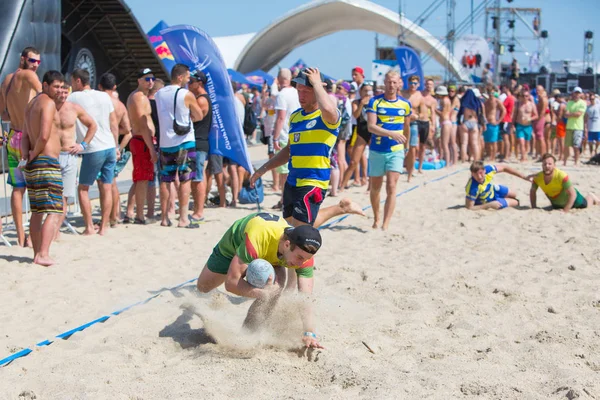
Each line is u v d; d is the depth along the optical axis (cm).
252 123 1404
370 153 843
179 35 892
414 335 459
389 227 873
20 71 704
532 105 1719
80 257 689
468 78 3450
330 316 497
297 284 442
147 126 838
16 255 691
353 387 372
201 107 859
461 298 549
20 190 732
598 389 356
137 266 659
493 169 991
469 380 371
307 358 417
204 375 386
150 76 851
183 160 848
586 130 1927
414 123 1316
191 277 619
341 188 1209
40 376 386
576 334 449
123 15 2106
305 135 525
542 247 738
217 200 1062
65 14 2119
